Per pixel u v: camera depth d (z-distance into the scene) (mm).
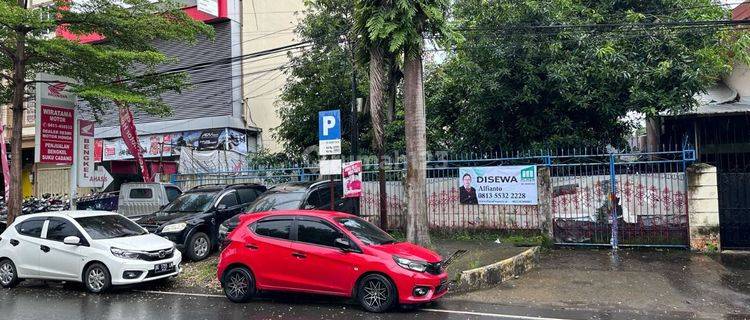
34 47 12438
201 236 11984
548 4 13055
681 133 14859
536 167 12289
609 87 13016
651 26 12500
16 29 12227
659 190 11578
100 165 18609
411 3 9656
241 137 21375
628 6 14094
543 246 12031
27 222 9992
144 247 9281
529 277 9594
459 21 13508
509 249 10953
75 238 9195
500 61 13656
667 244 11500
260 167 18359
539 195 12234
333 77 17375
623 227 11805
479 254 10453
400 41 9438
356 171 9992
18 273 9648
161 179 17594
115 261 8930
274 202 11836
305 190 12000
